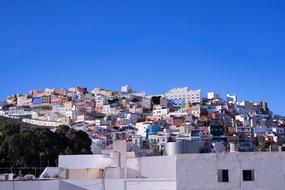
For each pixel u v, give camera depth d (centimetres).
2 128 11038
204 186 4003
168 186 4419
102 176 5312
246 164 4000
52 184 4534
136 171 5125
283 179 3953
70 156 5859
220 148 4972
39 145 10325
